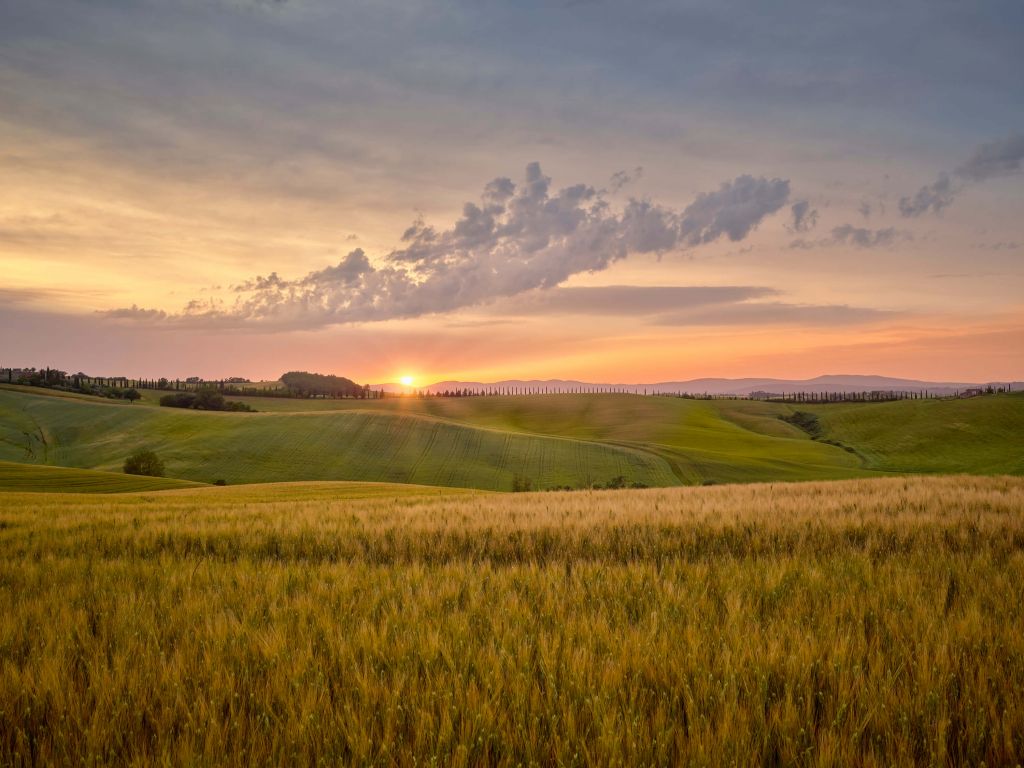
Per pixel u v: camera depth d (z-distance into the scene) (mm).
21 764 3465
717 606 5859
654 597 6004
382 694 3910
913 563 7637
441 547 11102
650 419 182750
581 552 10375
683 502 16688
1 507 21656
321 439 117312
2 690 4035
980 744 3410
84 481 64062
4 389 160875
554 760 3344
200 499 35656
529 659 4391
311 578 7484
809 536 10727
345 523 13641
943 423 155750
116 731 3580
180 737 3498
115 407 137625
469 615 5535
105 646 4852
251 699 3943
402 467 108375
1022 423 147875
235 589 6973
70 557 9906
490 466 109312
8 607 6035
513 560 10242
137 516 16203
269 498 38000
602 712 3570
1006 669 4121
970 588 6160
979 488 19562
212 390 198875
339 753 3393
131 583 7391
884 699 3697
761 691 3832
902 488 20469
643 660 4246
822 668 4195
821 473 114188
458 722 3637
